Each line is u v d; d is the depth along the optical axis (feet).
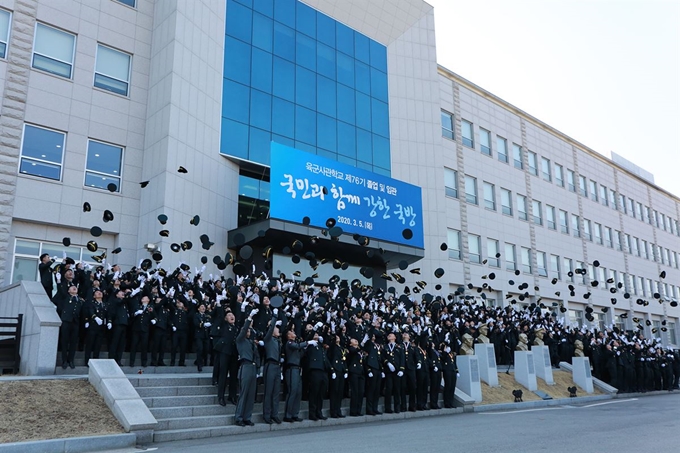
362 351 44.75
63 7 68.85
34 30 66.08
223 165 75.51
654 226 179.83
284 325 42.19
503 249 116.78
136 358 46.19
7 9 64.34
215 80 76.33
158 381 37.81
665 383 81.51
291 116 84.79
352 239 77.15
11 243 61.26
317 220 74.08
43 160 64.54
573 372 71.72
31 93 64.54
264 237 71.56
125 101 72.13
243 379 35.78
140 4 75.92
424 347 50.93
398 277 63.31
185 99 70.85
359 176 81.61
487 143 121.90
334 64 93.56
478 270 109.29
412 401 47.29
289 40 87.71
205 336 46.09
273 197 70.33
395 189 86.22
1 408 29.63
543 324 80.64
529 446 27.22
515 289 116.98
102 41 71.56
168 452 26.78
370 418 43.01
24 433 27.81
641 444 27.78
